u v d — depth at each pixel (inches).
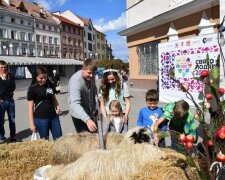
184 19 561.3
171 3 629.3
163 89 467.5
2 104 287.1
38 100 205.6
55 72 705.0
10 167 159.8
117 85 194.2
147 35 751.1
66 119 415.5
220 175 69.9
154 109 189.9
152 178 71.2
